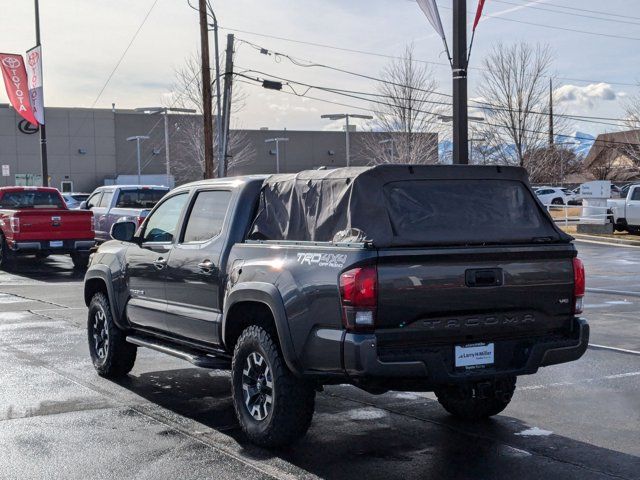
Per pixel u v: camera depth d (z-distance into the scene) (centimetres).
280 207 641
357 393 804
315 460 587
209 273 679
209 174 2809
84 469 565
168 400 769
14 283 1844
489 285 560
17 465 574
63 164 7456
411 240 545
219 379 867
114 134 7600
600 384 825
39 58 3178
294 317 568
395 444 627
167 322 747
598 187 3697
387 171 571
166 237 780
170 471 561
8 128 7288
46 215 2030
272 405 596
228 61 3041
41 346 1046
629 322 1226
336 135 8431
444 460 587
